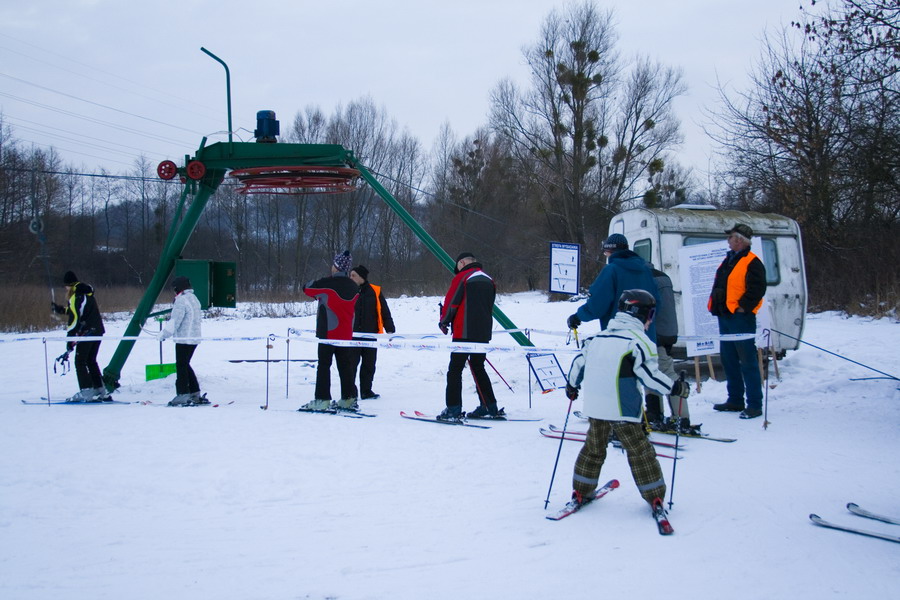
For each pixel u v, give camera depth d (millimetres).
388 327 10258
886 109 12211
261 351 15648
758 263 7461
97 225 51094
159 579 3779
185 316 8812
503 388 10461
